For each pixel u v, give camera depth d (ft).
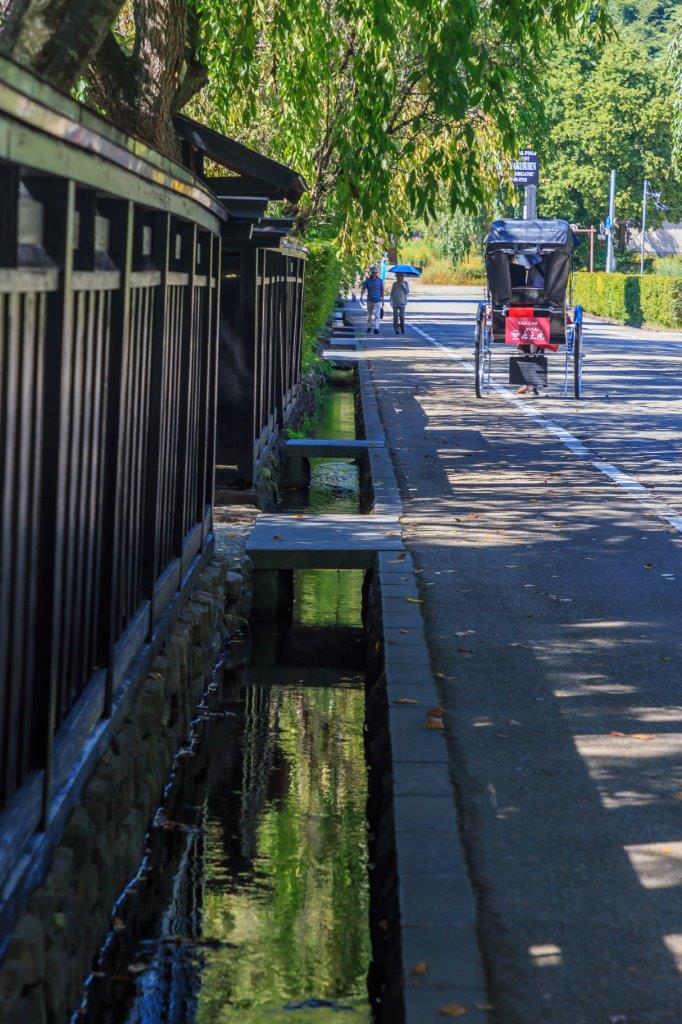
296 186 52.85
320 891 23.39
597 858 19.26
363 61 53.93
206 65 51.52
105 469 23.35
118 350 23.27
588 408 91.35
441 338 178.19
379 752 27.07
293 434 80.02
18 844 16.61
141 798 24.59
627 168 363.15
